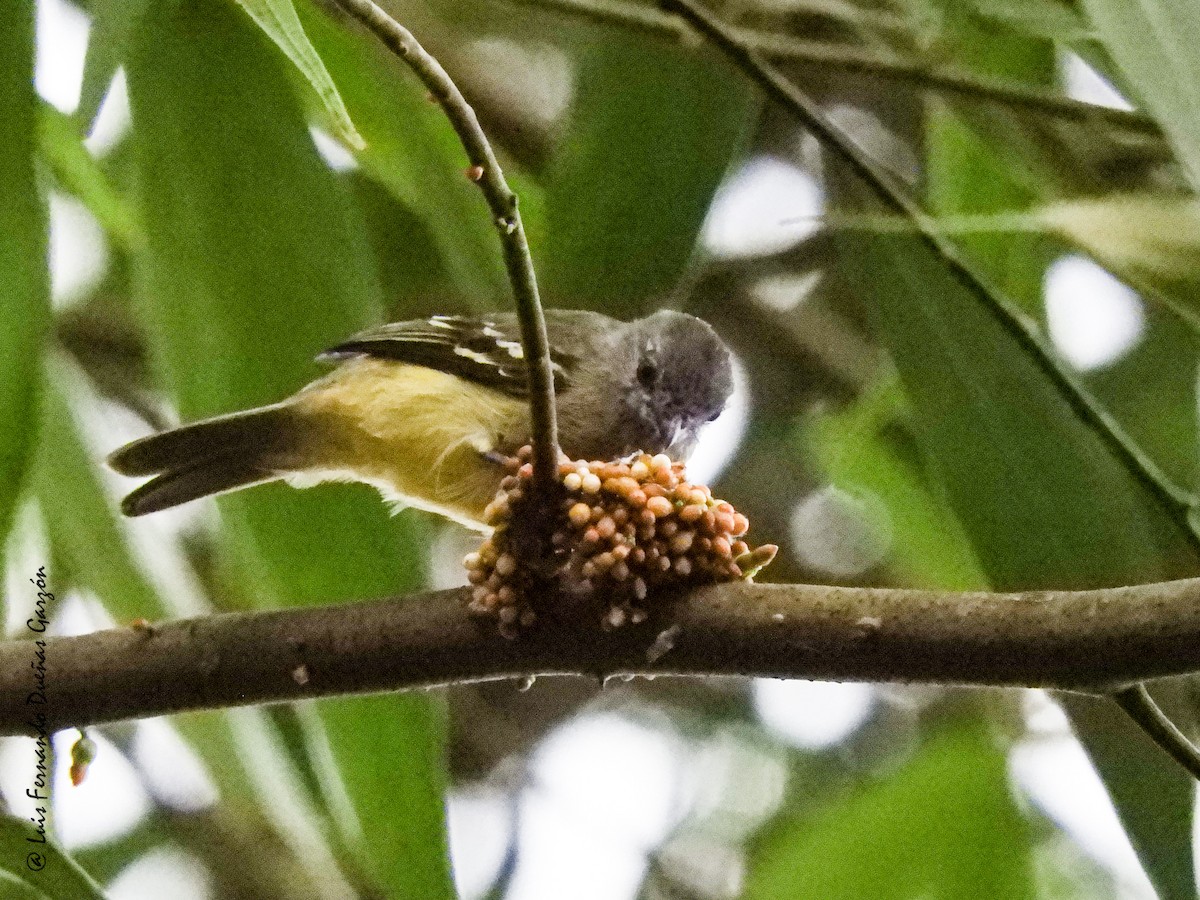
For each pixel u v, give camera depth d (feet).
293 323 14.97
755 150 15.57
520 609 14.83
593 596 14.82
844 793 15.42
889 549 15.58
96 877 15.46
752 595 14.82
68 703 14.83
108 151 15.21
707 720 15.71
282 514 15.02
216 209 14.97
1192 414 15.34
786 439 15.64
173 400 14.97
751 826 15.64
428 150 15.12
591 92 15.11
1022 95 15.11
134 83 14.97
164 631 14.85
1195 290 14.97
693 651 14.82
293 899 15.48
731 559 14.83
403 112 15.11
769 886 15.25
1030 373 15.05
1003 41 15.16
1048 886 15.39
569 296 15.06
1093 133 15.11
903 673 14.78
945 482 15.03
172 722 15.08
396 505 15.06
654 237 15.07
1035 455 15.03
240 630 14.84
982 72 15.16
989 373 15.05
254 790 15.08
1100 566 15.01
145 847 15.49
